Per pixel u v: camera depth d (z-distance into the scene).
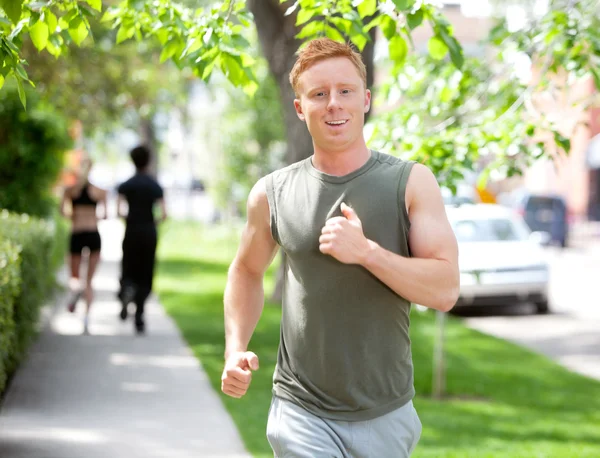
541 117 5.74
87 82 16.09
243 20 4.71
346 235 2.91
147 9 4.98
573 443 7.32
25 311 8.30
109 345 10.76
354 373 3.14
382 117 6.24
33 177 13.80
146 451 6.37
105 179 78.25
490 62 6.52
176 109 30.47
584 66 5.78
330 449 3.15
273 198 3.27
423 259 3.01
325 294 3.13
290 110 13.95
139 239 11.62
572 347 13.22
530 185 47.09
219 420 7.33
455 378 10.06
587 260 29.17
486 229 16.53
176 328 12.38
